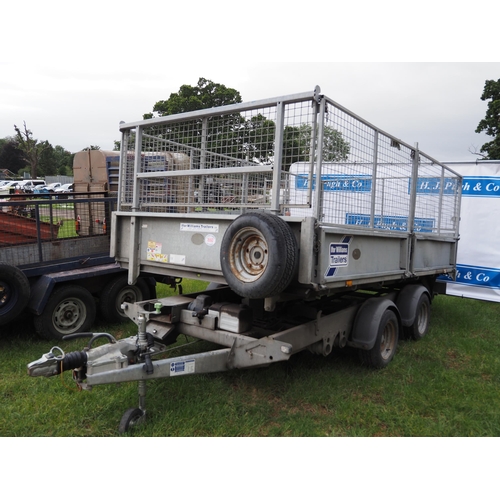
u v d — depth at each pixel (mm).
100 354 3223
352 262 3900
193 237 4008
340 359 4883
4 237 5051
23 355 4734
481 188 8570
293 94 3342
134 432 3191
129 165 4766
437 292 6938
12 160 72500
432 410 3750
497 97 25109
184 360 3318
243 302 4188
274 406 3746
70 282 5477
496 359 5125
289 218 3389
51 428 3275
